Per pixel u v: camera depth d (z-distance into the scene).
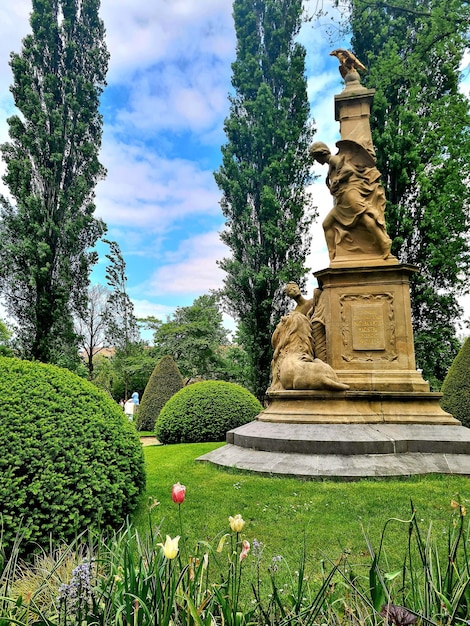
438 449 5.86
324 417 6.56
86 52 21.72
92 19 22.02
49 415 3.39
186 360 25.08
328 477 5.19
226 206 20.22
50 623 1.69
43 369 3.79
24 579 2.52
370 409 6.68
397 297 7.34
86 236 20.36
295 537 3.53
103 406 3.87
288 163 19.23
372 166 8.07
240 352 25.98
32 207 18.69
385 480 5.15
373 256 7.74
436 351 17.48
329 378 6.87
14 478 3.00
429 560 1.84
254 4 21.44
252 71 20.62
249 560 3.04
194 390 10.01
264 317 19.05
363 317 7.36
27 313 18.92
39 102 19.72
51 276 19.20
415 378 7.01
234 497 4.59
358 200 7.81
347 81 8.73
